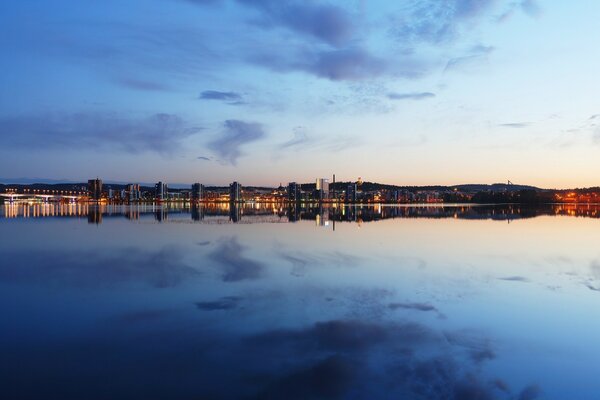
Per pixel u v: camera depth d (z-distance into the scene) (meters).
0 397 10.13
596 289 20.16
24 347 13.14
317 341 13.41
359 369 11.48
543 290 19.94
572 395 10.28
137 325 15.12
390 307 17.11
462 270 24.98
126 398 10.12
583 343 13.33
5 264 28.02
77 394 10.29
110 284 21.73
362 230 53.75
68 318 16.05
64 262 28.78
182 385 10.70
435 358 12.16
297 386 10.59
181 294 19.48
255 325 14.97
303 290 20.03
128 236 46.75
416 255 31.03
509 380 10.96
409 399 10.02
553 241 40.25
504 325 14.95
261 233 49.88
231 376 11.12
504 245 37.09
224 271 25.02
